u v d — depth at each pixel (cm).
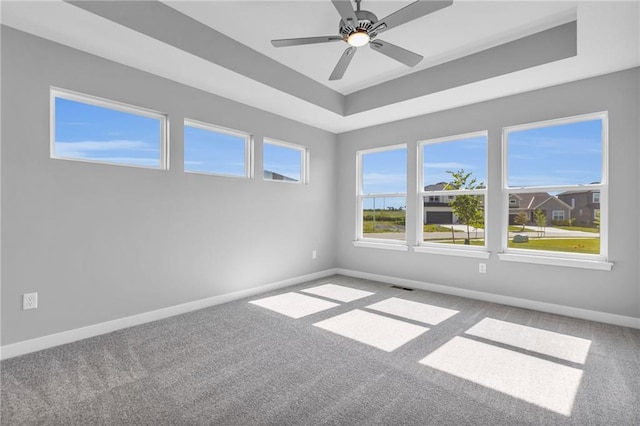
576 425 155
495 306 342
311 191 472
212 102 345
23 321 229
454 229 398
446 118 394
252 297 377
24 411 165
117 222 276
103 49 253
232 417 161
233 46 293
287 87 347
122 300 279
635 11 198
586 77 300
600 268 292
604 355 228
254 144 389
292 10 251
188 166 333
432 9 191
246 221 383
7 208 222
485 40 292
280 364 216
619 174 287
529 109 333
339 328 280
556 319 302
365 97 402
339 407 169
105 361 219
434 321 297
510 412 165
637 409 167
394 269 447
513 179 351
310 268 471
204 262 340
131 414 163
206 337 260
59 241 245
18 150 226
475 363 217
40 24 219
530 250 341
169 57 266
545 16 255
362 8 248
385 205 466
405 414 163
